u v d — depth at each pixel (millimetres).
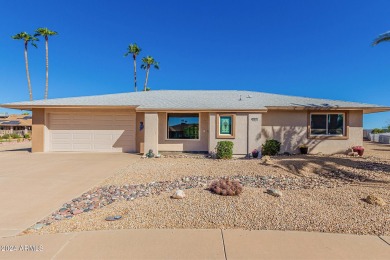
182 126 16297
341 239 3967
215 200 5445
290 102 16266
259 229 4328
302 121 15508
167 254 3555
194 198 5586
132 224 4539
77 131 16266
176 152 15953
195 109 14531
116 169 10156
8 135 35406
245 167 10086
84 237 4059
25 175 8969
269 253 3576
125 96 18359
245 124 14445
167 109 14508
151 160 12781
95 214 5055
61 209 5469
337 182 8062
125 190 7039
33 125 15938
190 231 4258
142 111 14570
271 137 15594
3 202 5930
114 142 16266
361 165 10383
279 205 5215
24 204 5793
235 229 4332
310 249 3684
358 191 6238
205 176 8773
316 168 9906
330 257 3469
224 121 14555
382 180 7863
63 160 12664
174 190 6582
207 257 3480
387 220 4555
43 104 15336
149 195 6441
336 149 15359
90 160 12680
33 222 4734
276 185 7691
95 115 16266
